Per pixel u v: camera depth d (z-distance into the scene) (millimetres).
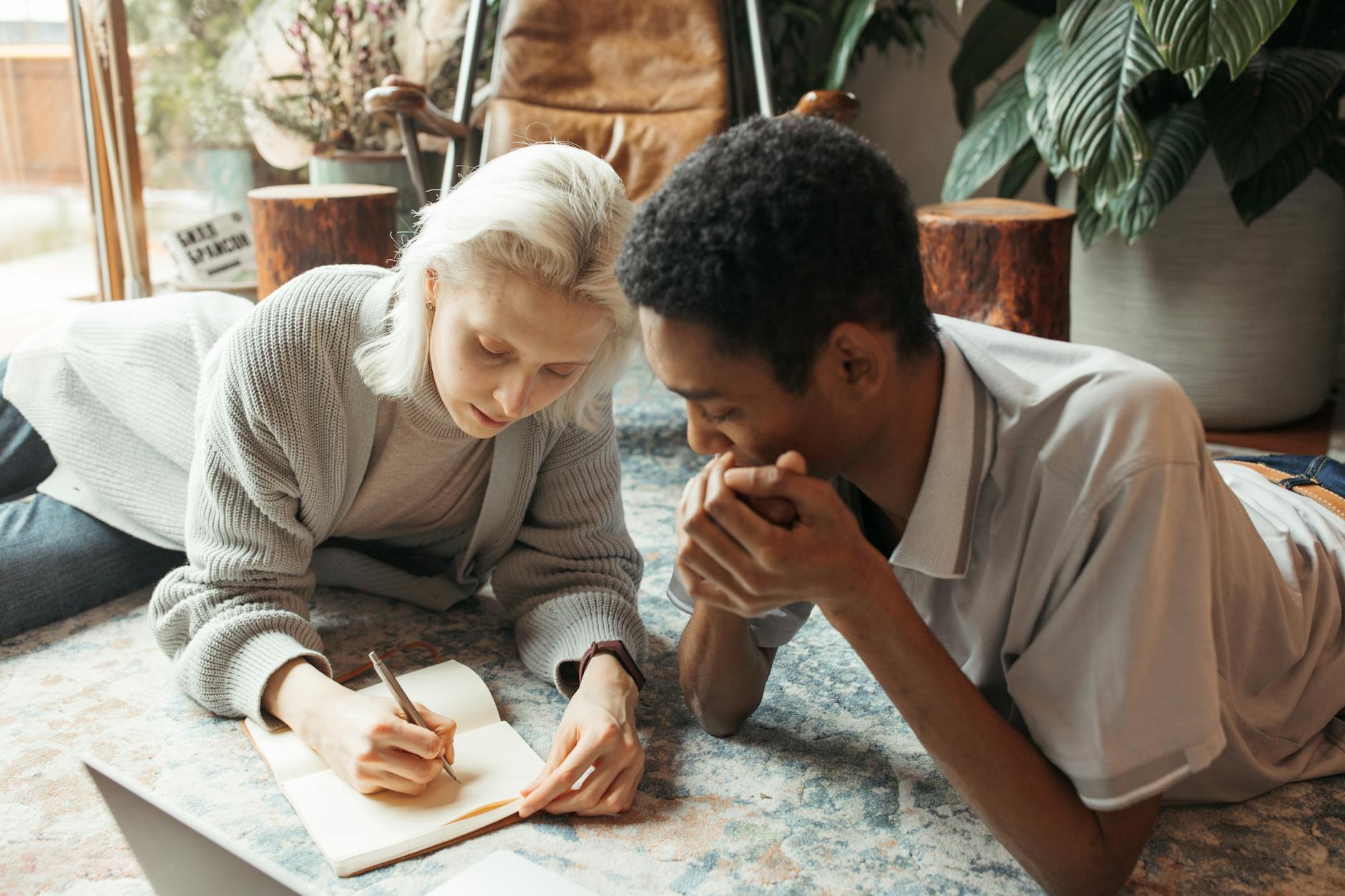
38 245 3160
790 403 723
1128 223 2248
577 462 1378
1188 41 1930
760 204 671
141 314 1544
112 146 2590
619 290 998
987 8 2758
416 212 1123
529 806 1034
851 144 707
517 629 1355
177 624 1248
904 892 963
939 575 835
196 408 1322
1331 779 1127
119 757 1152
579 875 977
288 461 1220
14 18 2996
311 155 3156
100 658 1374
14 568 1414
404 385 1159
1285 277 2340
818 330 698
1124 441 756
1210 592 779
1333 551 1074
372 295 1207
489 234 961
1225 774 1029
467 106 2439
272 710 1157
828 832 1047
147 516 1472
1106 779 780
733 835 1039
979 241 2086
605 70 2570
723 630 1098
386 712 1064
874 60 3527
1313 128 2201
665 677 1343
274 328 1192
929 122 3514
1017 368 853
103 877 977
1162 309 2418
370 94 2145
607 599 1306
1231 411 2453
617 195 1006
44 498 1548
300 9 3297
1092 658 776
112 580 1512
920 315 764
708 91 2549
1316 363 2465
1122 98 2100
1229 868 992
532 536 1403
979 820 1065
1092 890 834
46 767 1138
